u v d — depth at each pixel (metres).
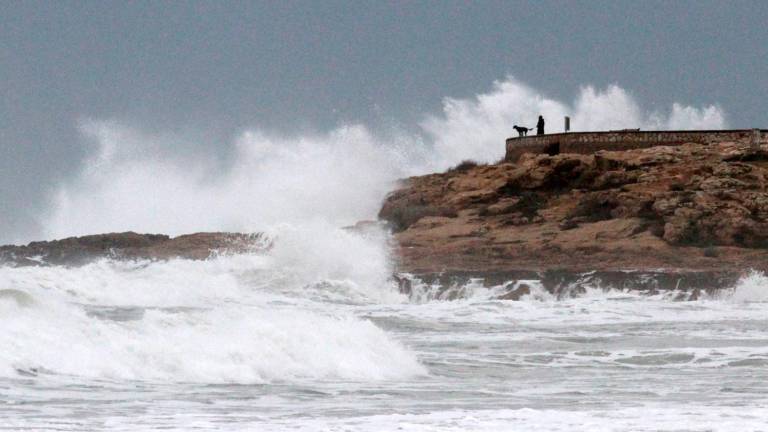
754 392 79.06
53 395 66.62
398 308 167.50
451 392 77.75
